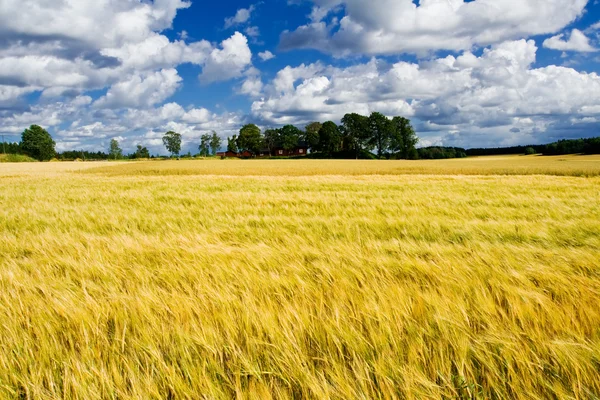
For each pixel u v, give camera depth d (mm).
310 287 2531
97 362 1735
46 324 1972
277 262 3182
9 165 69875
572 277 2582
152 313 2164
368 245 3818
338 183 16906
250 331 1939
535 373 1591
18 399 1581
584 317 1978
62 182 19203
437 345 1799
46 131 111312
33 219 6254
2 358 1693
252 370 1622
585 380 1547
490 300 2186
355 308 2152
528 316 2021
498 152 132875
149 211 7398
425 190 12477
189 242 4062
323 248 3795
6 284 2682
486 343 1799
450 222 5457
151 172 41938
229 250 3525
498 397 1518
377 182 17812
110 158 134500
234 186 14945
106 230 5387
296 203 8547
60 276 2945
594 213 6512
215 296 2303
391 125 104688
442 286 2463
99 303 2297
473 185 14961
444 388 1557
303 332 1932
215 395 1523
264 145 142875
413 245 3754
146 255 3566
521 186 14094
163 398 1542
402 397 1526
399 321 1962
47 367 1720
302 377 1598
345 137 110000
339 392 1541
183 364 1674
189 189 13430
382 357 1674
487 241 4062
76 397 1524
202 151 149875
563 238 4348
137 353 1796
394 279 2670
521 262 3084
